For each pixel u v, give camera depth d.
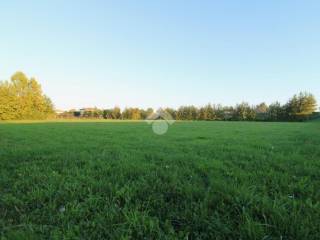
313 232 1.78
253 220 2.01
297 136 9.66
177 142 7.64
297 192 2.67
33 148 6.06
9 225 2.00
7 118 46.50
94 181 3.03
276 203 2.25
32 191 2.69
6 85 47.25
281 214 2.03
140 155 5.04
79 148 6.12
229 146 6.54
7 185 3.01
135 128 16.95
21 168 3.83
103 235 1.88
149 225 1.94
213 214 2.13
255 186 2.77
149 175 3.33
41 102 53.19
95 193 2.70
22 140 8.16
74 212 2.19
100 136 9.89
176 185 2.85
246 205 2.26
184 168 3.74
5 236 1.83
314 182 2.93
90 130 14.06
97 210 2.28
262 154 5.10
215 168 3.76
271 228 1.89
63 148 6.12
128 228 1.91
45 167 3.87
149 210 2.23
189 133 12.09
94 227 1.97
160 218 2.12
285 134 11.11
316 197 2.44
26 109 49.72
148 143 7.32
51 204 2.39
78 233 1.87
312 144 6.74
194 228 1.94
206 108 63.16
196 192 2.60
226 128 17.77
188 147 6.37
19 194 2.65
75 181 3.06
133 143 7.32
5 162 4.30
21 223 2.04
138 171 3.56
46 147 6.27
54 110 61.28
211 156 4.96
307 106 51.78
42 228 1.94
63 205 2.41
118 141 7.89
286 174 3.30
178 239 1.79
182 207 2.32
